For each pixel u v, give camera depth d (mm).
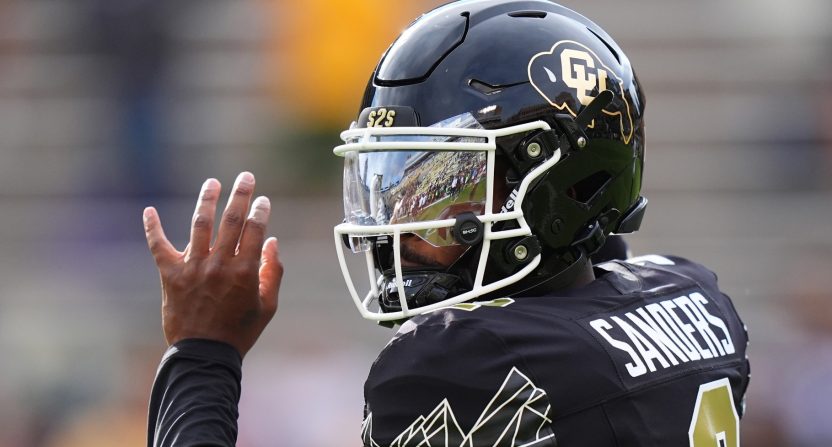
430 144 5723
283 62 21672
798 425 16844
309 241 20078
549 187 5801
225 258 5883
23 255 20109
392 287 5902
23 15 22203
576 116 5840
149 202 21016
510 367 5117
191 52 21719
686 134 20828
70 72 21828
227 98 21516
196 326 5848
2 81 21781
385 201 5891
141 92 21594
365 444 5406
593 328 5383
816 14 21047
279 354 17500
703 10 21375
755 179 20484
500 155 5777
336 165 21188
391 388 5273
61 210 20828
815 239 19453
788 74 20953
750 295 18531
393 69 6059
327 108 21422
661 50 21281
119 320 18719
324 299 18297
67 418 17766
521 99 5766
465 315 5324
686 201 20438
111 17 21797
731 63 21172
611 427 5141
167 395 5711
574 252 5953
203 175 21156
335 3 21641
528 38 5938
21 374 18109
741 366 6125
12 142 21438
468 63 5859
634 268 6492
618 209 6137
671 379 5426
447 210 5754
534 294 5910
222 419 5617
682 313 5941
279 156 21203
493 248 5746
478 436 5094
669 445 5250
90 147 21375
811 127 20562
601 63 6062
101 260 19938
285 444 16766
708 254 19484
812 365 17281
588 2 21594
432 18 6199
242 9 21828
